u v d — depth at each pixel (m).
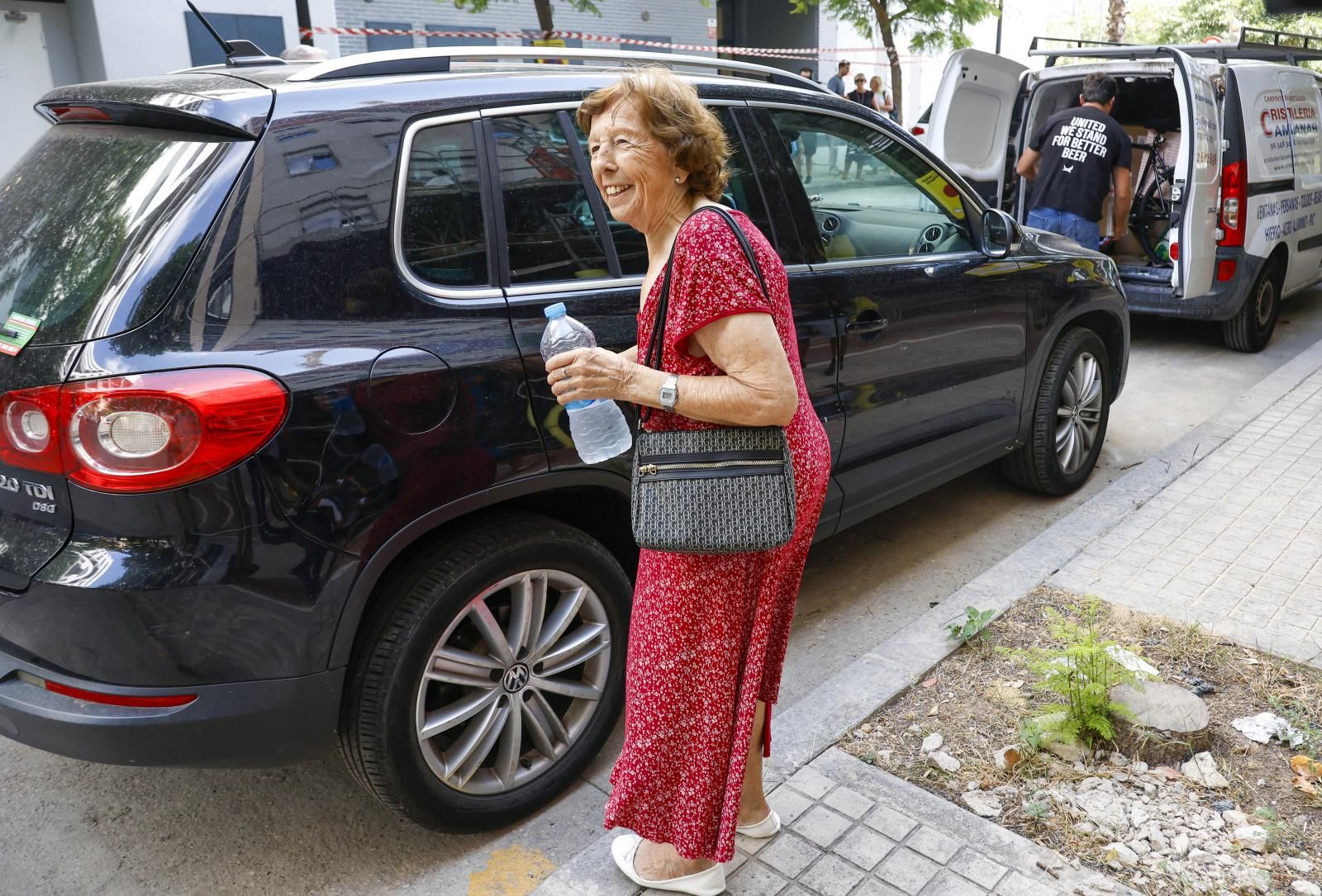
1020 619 3.42
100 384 1.97
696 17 19.84
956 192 4.01
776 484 1.85
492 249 2.53
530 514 2.57
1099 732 2.71
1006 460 4.67
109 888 2.47
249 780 2.88
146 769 2.93
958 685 3.06
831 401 3.34
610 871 2.35
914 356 3.64
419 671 2.34
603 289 2.71
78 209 2.28
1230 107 6.51
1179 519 4.18
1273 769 2.66
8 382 2.07
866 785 2.60
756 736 2.30
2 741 3.07
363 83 2.42
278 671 2.15
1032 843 2.38
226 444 2.01
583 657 2.68
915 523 4.59
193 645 2.05
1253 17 30.38
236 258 2.12
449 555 2.38
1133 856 2.35
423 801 2.42
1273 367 6.88
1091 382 4.70
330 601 2.17
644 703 2.06
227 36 10.92
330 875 2.50
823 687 3.04
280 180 2.21
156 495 1.98
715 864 2.25
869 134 3.66
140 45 10.47
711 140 1.89
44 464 2.03
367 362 2.21
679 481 1.86
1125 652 2.86
